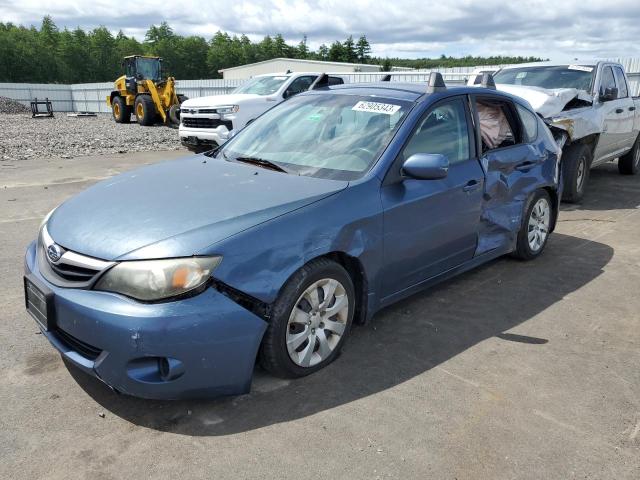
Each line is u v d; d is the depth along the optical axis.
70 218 3.05
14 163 11.17
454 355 3.43
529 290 4.53
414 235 3.61
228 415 2.77
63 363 3.23
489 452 2.55
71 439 2.57
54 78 84.19
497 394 3.02
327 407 2.85
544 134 5.19
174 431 2.64
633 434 2.71
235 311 2.63
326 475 2.37
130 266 2.57
